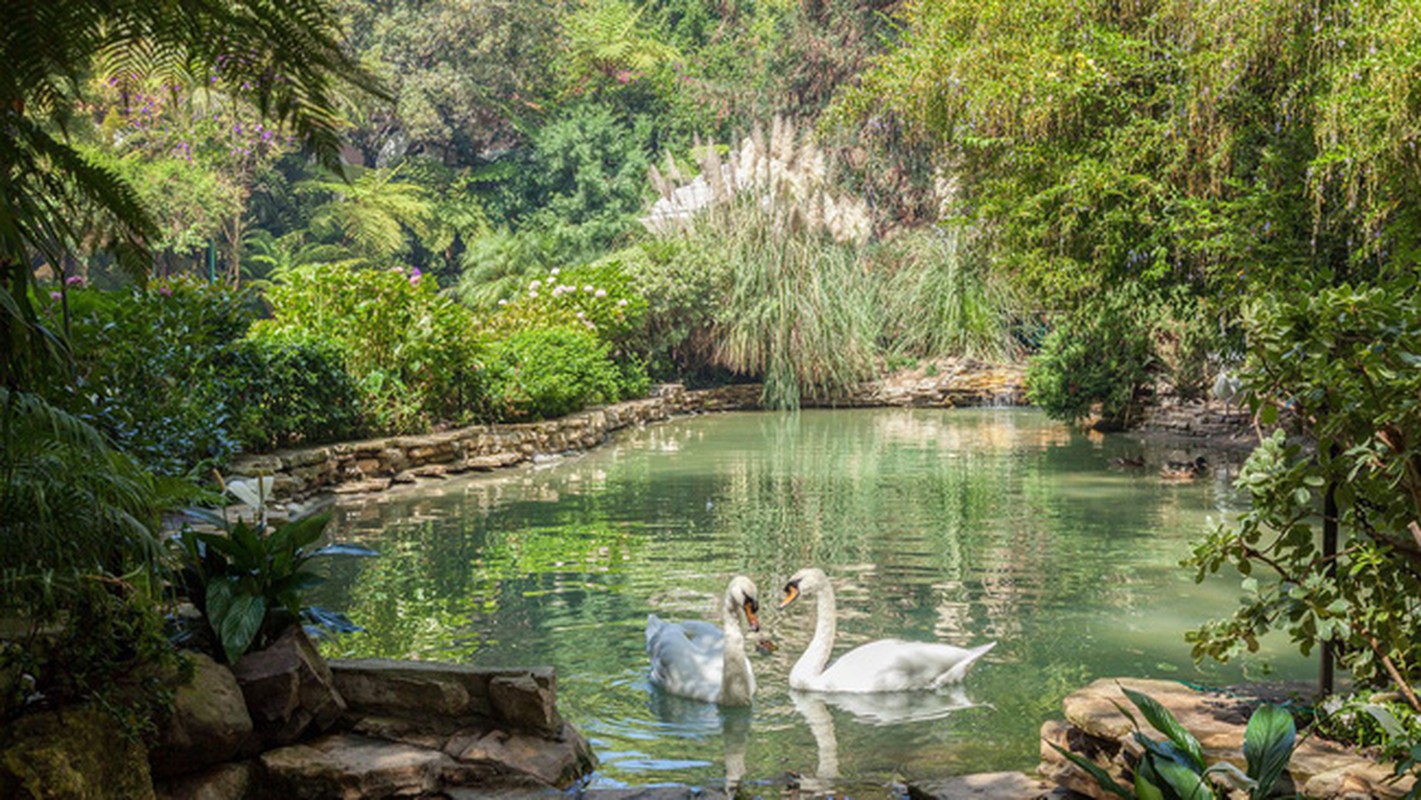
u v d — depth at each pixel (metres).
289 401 12.71
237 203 33.00
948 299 28.17
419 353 15.40
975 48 14.98
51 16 1.78
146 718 3.81
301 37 1.88
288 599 4.82
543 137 41.50
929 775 4.89
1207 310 14.43
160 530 4.21
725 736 5.45
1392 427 3.93
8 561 3.45
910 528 10.99
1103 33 14.09
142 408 8.58
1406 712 4.08
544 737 4.79
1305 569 4.43
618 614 7.65
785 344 27.22
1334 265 13.19
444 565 9.22
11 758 3.44
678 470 15.76
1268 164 13.01
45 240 2.66
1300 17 12.02
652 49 44.69
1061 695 5.96
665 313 26.78
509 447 16.44
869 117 22.50
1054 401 21.48
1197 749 3.68
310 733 4.68
